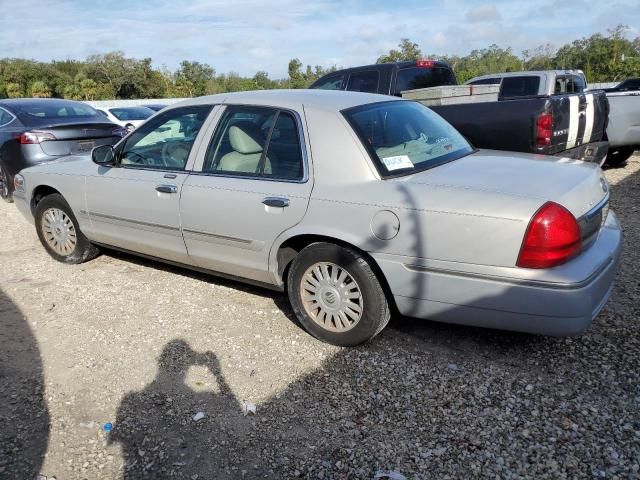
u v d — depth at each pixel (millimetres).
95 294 4770
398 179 3434
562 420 2857
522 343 3633
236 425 2963
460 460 2627
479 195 3113
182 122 4438
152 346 3834
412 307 3400
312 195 3584
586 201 3230
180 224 4301
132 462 2723
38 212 5555
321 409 3064
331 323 3725
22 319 4320
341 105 3828
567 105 6688
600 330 3732
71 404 3203
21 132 7691
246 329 4031
